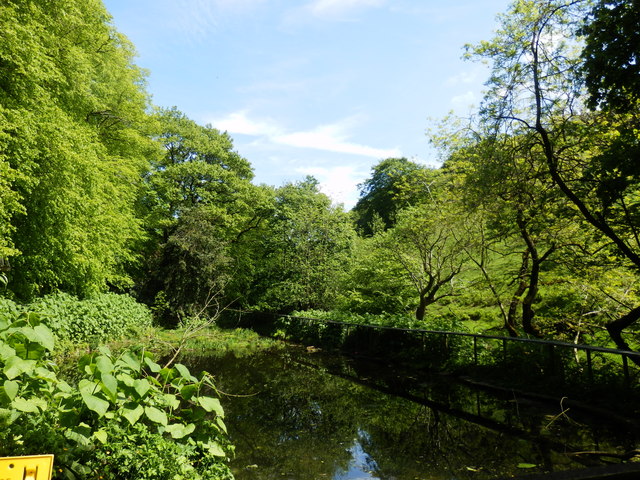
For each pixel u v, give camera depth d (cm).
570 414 662
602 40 668
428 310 1789
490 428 605
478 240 1216
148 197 2292
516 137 914
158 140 2212
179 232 2048
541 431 582
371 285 1859
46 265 1200
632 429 576
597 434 560
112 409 334
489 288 1220
